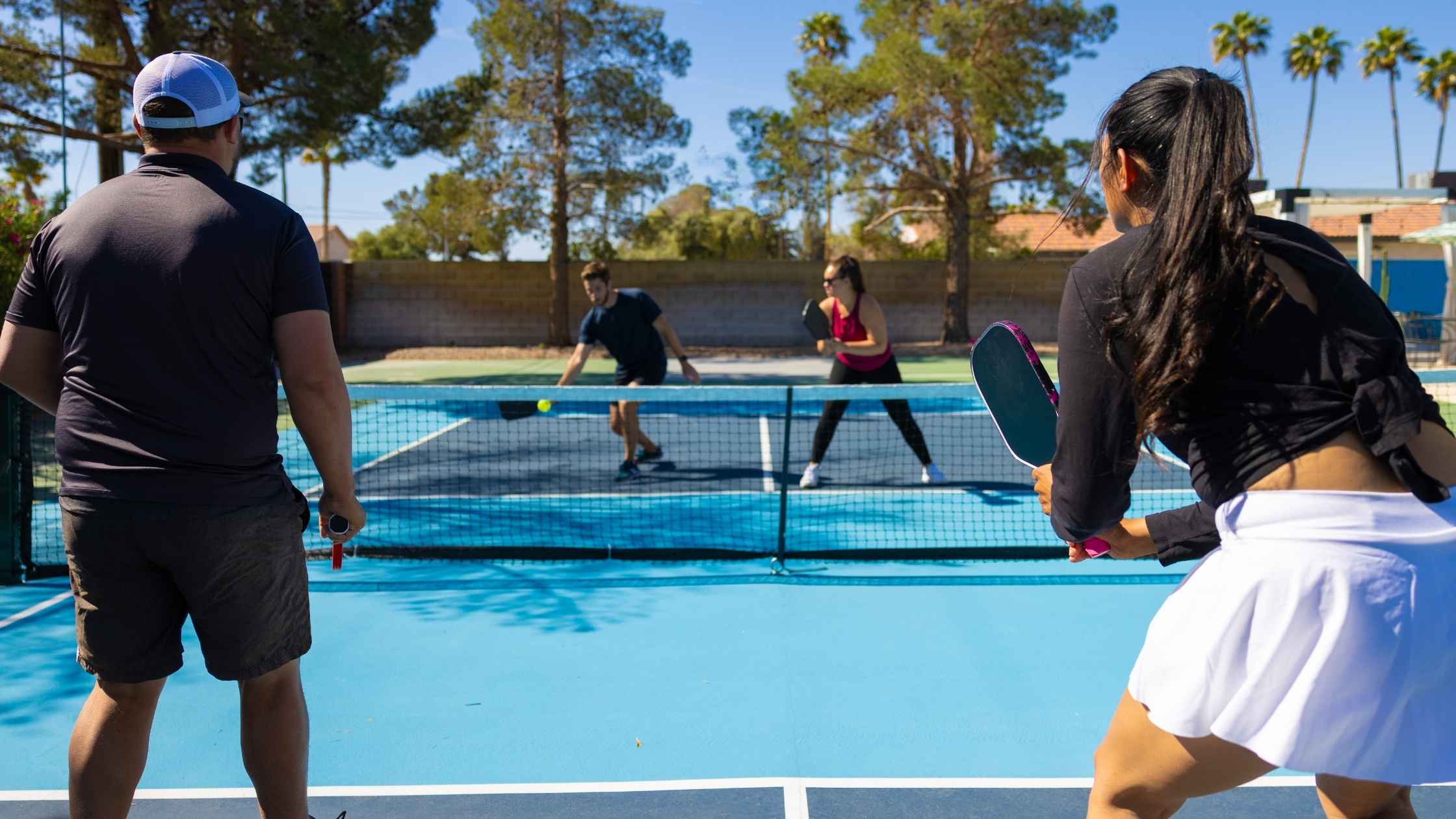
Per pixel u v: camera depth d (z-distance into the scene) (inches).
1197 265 54.7
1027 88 944.3
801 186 1036.5
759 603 188.7
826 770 121.2
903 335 1109.1
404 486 318.0
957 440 412.5
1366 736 53.3
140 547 80.7
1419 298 1148.5
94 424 80.3
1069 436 60.2
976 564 215.8
